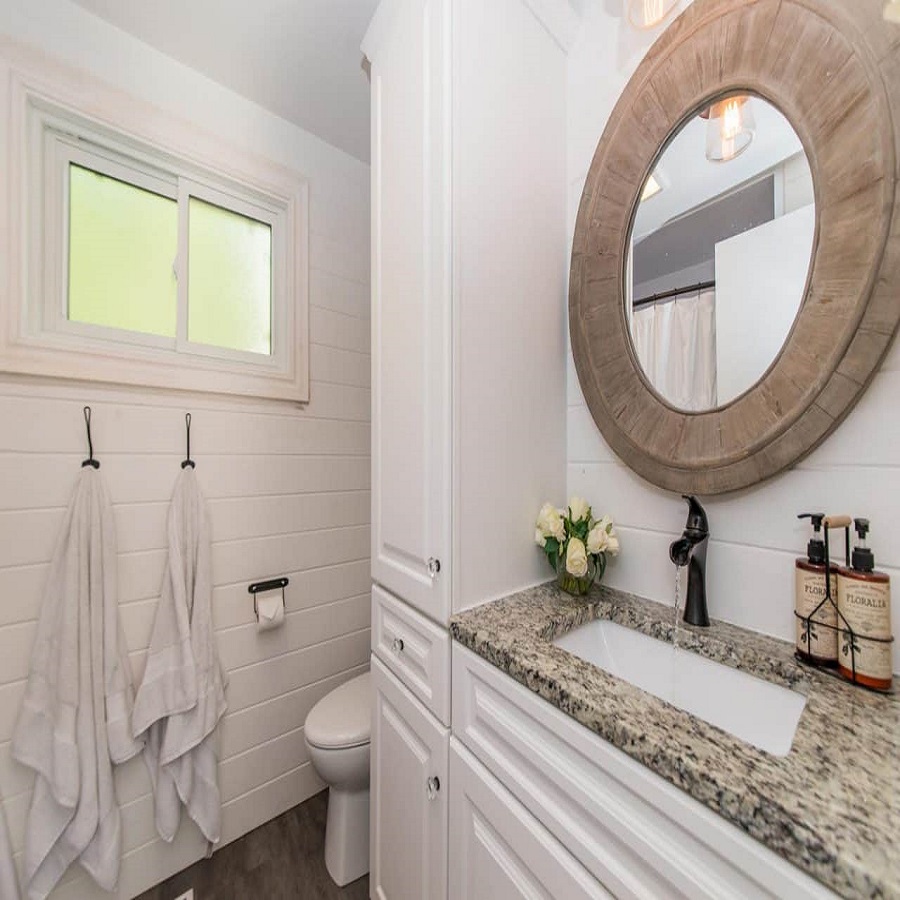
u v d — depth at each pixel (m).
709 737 0.45
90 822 1.02
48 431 1.07
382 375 1.03
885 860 0.31
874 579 0.56
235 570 1.36
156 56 1.22
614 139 0.90
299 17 1.12
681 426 0.79
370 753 1.10
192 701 1.19
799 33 0.63
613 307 0.90
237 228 1.45
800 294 0.65
